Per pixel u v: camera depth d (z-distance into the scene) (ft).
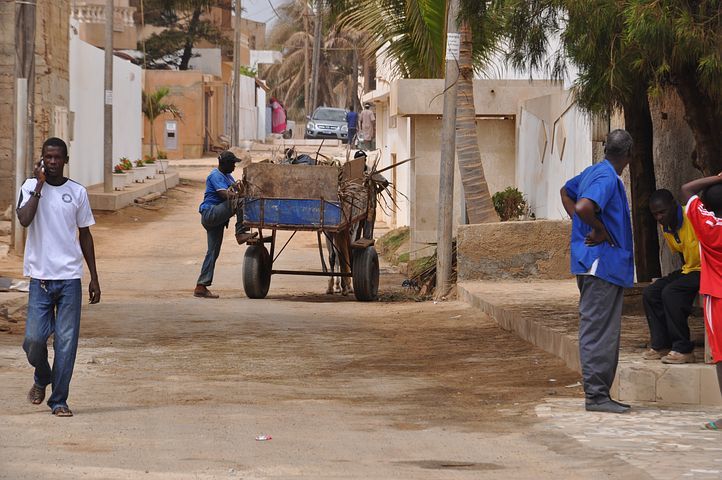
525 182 97.91
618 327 36.04
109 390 40.93
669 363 38.83
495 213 79.41
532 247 75.15
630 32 40.45
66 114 138.41
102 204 140.46
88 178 156.87
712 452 28.96
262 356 50.93
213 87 257.55
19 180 101.45
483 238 75.20
